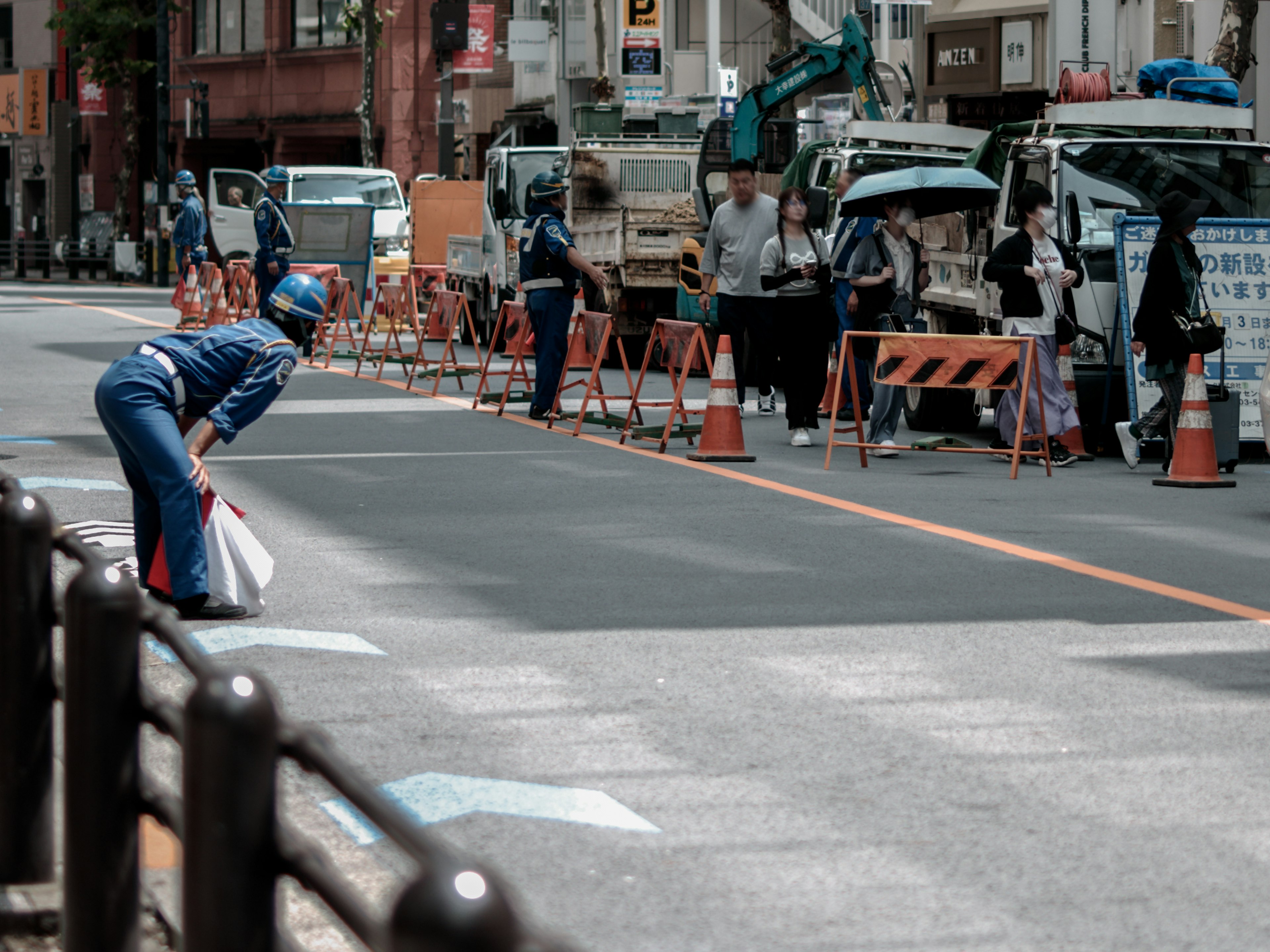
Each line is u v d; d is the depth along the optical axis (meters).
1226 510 29.34
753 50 108.38
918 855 12.34
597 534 26.08
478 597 21.33
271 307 20.42
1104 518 28.19
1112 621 20.11
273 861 7.26
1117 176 39.19
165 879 11.55
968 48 79.00
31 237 182.88
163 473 19.30
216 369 19.58
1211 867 12.14
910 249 37.06
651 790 13.80
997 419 35.38
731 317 38.94
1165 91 43.81
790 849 12.48
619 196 64.19
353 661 18.05
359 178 88.75
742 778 14.12
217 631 19.20
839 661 18.08
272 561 20.67
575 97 116.38
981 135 50.84
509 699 16.53
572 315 42.62
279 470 33.03
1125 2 72.00
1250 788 13.92
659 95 89.44
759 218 38.53
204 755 7.20
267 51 143.25
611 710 16.16
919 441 39.44
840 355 35.94
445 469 33.50
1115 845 12.59
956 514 28.45
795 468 34.47
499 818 13.15
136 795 9.03
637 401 40.06
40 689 10.70
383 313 61.56
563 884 11.80
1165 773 14.31
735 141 59.53
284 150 142.88
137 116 150.12
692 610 20.59
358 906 6.86
